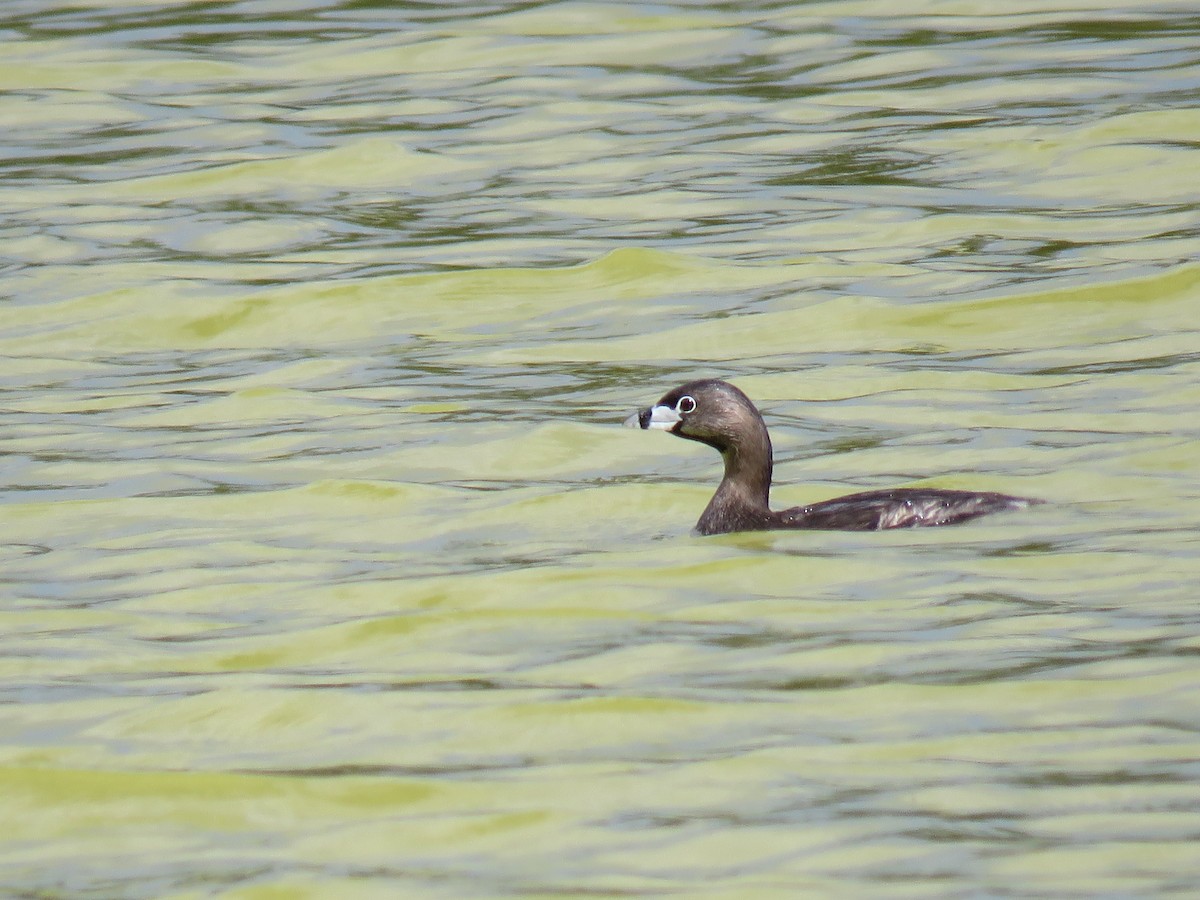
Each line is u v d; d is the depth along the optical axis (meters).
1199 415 16.59
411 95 29.61
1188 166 24.48
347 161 26.66
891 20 32.22
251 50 32.41
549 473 16.30
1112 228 22.64
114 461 16.86
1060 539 13.50
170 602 13.16
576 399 18.36
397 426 17.69
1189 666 10.84
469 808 9.57
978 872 8.55
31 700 11.30
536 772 9.95
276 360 20.27
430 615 12.41
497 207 24.75
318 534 14.71
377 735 10.54
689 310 20.98
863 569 13.09
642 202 24.72
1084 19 31.53
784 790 9.52
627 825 9.28
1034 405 17.33
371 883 8.84
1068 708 10.36
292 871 9.01
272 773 10.10
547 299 21.66
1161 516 13.90
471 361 19.81
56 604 13.19
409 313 21.44
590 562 13.62
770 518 14.52
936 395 17.88
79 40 33.00
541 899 8.55
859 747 9.99
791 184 25.02
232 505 15.46
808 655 11.44
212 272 22.73
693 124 27.72
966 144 26.00
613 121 27.98
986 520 14.05
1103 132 25.75
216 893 8.82
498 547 14.22
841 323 20.22
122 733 10.75
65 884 9.02
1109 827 8.91
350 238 23.98
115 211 25.16
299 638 12.23
